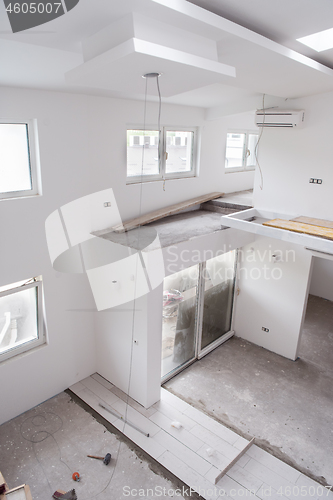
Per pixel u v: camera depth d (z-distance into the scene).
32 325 4.41
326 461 3.95
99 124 4.42
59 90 3.82
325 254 5.00
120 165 4.81
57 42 2.11
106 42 1.91
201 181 6.26
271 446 4.12
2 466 3.71
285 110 4.78
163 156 5.50
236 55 2.57
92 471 3.70
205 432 4.25
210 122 6.06
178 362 5.42
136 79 2.24
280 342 5.90
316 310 7.78
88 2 1.58
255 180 5.52
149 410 4.56
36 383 4.50
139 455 3.91
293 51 2.68
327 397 4.96
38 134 3.83
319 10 2.14
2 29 1.85
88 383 5.05
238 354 5.95
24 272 4.04
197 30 1.96
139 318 4.24
